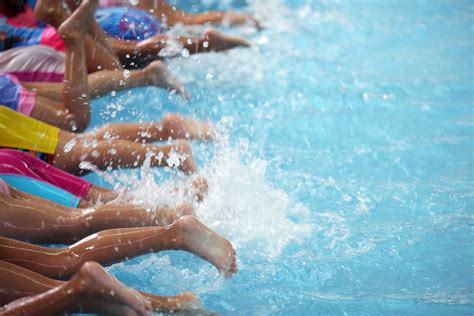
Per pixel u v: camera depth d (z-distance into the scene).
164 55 6.57
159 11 7.33
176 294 3.81
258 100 6.36
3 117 4.65
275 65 7.12
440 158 5.38
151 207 4.14
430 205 4.70
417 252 4.17
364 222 4.52
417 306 3.66
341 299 3.75
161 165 4.80
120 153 4.76
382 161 5.34
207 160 5.10
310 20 8.39
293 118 6.05
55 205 4.07
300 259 4.12
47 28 6.09
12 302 3.27
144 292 3.61
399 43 7.79
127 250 3.73
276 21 8.29
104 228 4.00
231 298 3.77
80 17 5.20
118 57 6.42
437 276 3.93
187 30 7.27
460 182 5.02
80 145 4.77
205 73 6.83
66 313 3.24
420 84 6.75
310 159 5.37
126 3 7.17
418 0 9.23
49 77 5.76
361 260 4.11
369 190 4.92
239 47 6.97
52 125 5.21
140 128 5.16
